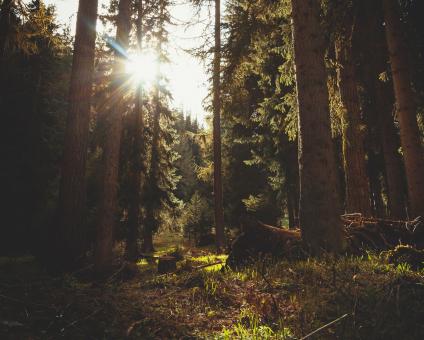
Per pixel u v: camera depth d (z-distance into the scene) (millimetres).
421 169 10531
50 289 4488
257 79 21500
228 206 26219
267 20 11188
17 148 18812
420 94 13320
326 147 7328
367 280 5016
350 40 11953
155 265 14867
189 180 50000
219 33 17078
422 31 12297
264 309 4512
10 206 18328
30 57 18938
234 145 26391
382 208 22406
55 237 8781
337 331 3656
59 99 24672
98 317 3998
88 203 20125
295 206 22359
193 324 4332
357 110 11828
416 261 5906
